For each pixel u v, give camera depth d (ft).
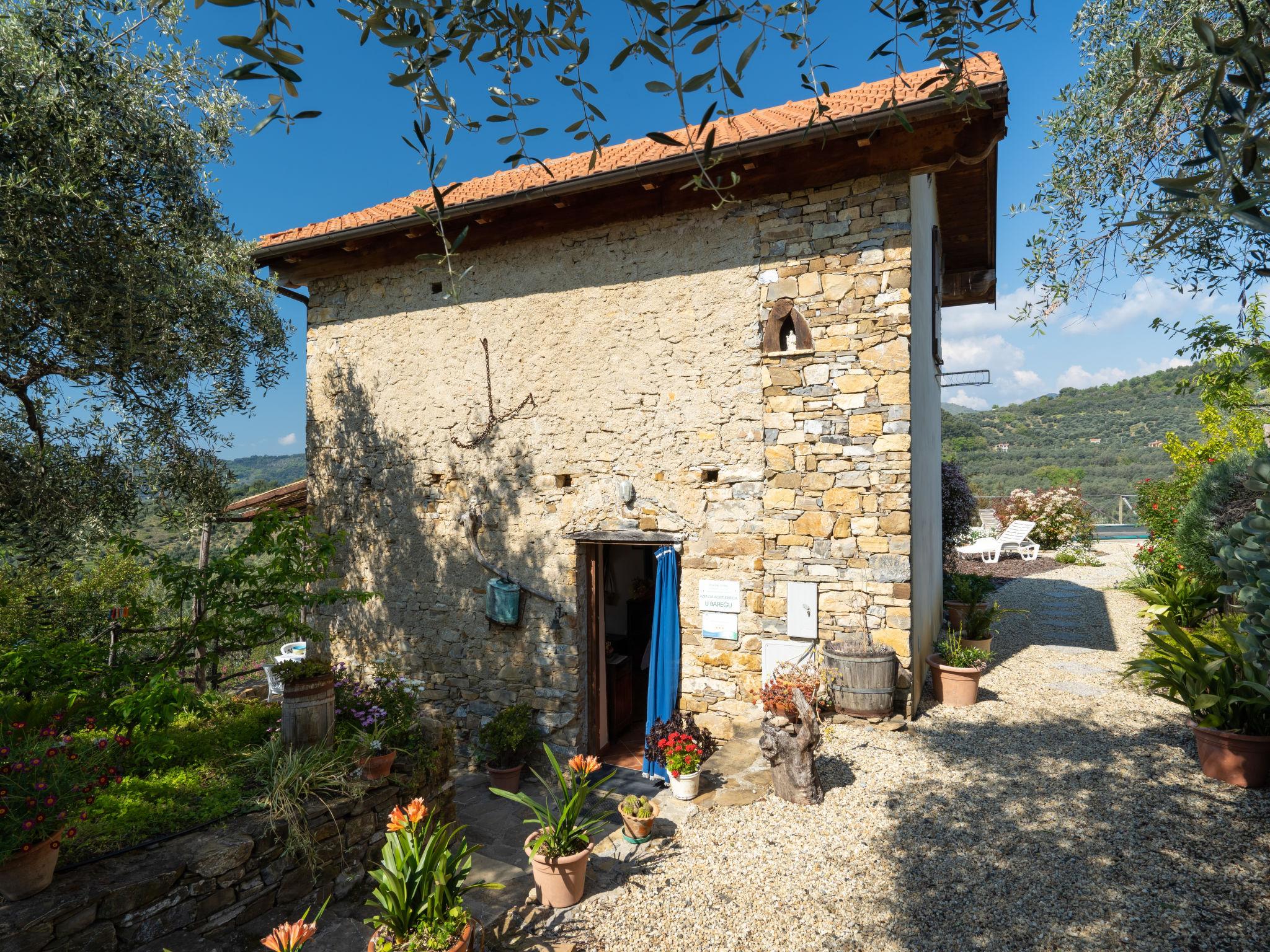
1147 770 14.90
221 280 20.72
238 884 11.40
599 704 22.66
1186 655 15.58
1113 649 25.73
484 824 17.60
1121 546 54.44
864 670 17.33
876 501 17.93
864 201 18.11
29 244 15.76
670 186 19.95
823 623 18.45
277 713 16.39
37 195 15.35
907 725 17.88
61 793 10.07
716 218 19.80
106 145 16.94
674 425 20.25
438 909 10.21
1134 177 11.80
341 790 13.35
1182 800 13.55
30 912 9.15
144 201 18.85
